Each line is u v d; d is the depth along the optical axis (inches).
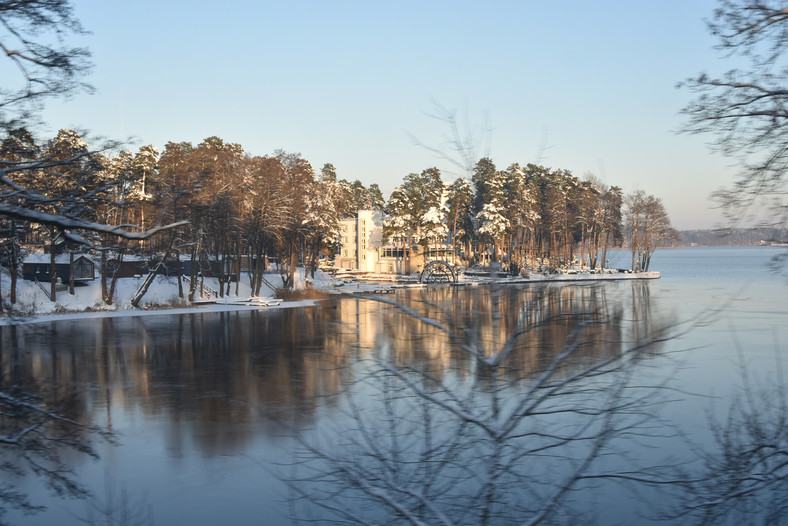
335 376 1179.3
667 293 2277.3
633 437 619.5
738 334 1405.0
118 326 2007.9
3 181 281.1
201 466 720.3
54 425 461.7
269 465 705.6
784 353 1152.8
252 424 888.3
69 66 296.7
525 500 313.1
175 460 745.6
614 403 268.2
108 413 967.0
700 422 666.8
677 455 567.8
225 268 3139.8
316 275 3801.7
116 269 2320.4
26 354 1373.0
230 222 2202.3
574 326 245.3
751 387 804.6
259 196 2736.2
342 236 4982.8
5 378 1027.9
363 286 3208.7
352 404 316.8
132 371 1294.3
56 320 2037.4
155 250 2226.9
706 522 288.0
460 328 238.7
